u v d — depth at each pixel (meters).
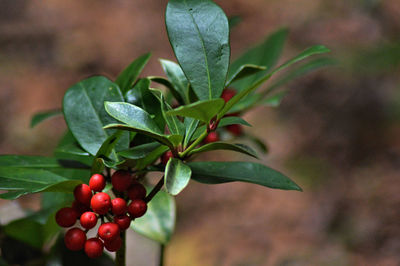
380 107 7.82
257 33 9.43
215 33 1.41
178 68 1.71
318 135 7.54
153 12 10.07
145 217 1.99
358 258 5.67
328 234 6.05
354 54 8.63
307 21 9.56
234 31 9.48
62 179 1.47
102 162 1.37
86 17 9.84
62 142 1.91
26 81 8.41
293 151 7.28
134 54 9.08
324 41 9.03
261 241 6.01
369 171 6.90
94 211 1.30
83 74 8.68
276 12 9.92
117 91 1.57
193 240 6.07
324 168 7.00
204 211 6.54
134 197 1.37
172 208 2.02
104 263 2.02
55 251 2.02
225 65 1.40
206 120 1.28
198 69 1.38
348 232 6.04
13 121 7.61
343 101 7.98
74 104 1.56
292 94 8.14
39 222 2.05
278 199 6.64
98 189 1.34
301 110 7.92
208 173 1.55
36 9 10.09
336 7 9.88
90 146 1.51
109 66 8.85
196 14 1.41
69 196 1.92
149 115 1.33
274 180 1.54
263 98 2.38
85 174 1.78
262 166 1.58
